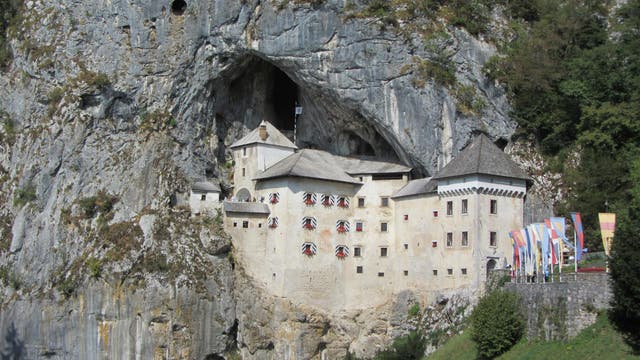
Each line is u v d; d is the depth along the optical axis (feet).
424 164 346.54
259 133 374.43
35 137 402.11
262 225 355.77
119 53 390.01
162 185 373.20
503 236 311.88
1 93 428.15
